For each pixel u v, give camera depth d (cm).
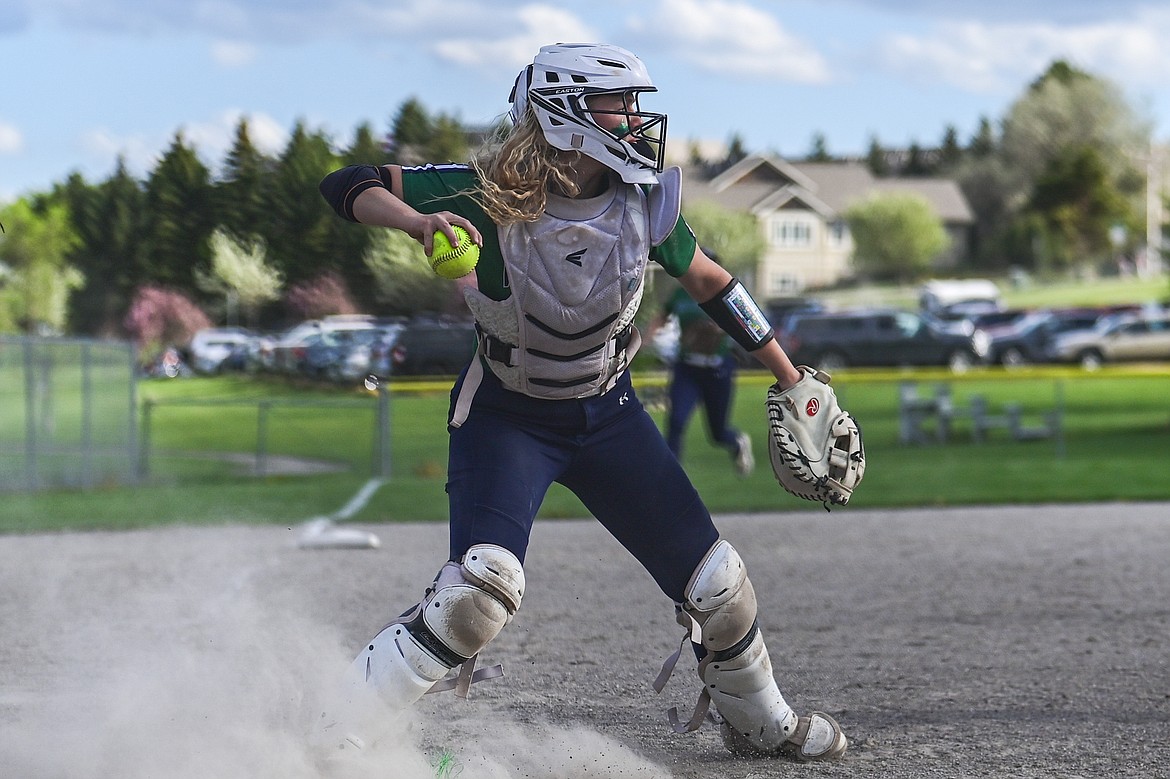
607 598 1891
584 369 909
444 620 880
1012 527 2756
